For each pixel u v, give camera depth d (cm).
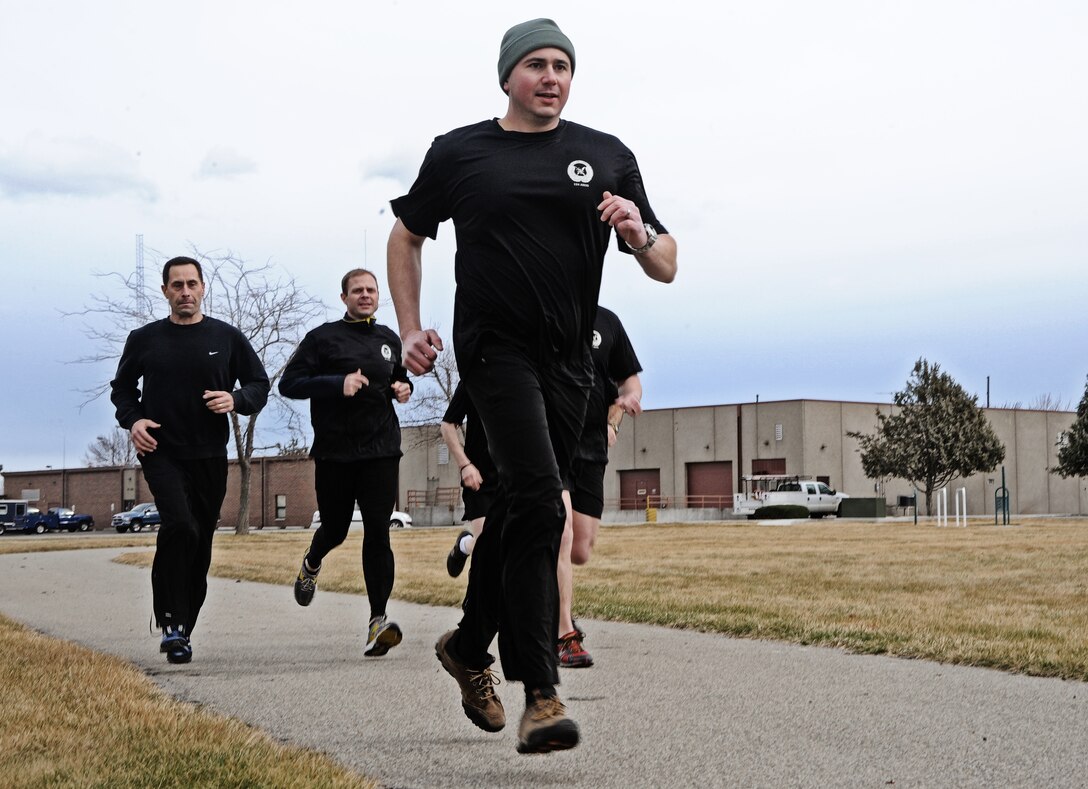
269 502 6650
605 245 357
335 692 500
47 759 346
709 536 2772
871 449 5700
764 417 5950
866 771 349
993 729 407
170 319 609
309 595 713
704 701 467
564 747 324
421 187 362
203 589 617
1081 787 329
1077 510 6894
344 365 653
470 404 363
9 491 7681
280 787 316
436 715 448
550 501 331
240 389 608
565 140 356
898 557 1577
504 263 343
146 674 554
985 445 5634
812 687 499
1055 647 589
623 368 661
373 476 648
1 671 516
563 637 568
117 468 7244
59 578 1292
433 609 884
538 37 351
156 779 320
